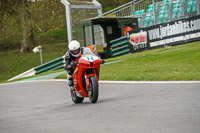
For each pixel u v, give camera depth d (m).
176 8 54.00
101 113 14.77
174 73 27.23
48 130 12.42
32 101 22.30
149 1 59.19
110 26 56.91
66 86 28.91
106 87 24.89
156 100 16.72
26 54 95.06
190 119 11.84
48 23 83.06
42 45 111.00
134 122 12.25
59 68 50.69
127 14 60.25
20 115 16.91
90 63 17.23
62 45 109.31
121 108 15.47
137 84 24.50
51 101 21.42
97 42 56.34
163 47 47.12
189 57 34.56
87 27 54.56
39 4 81.00
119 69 34.44
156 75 27.12
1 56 95.06
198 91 18.36
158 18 55.47
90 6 57.03
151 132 10.58
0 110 19.67
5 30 79.75
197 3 51.09
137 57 41.03
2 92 29.80
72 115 15.17
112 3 108.31
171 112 13.38
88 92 18.03
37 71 50.53
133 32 49.84
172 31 46.44
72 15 53.06
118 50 51.59
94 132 11.34
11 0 79.50
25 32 95.31
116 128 11.59
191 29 44.94
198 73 25.55
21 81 40.47
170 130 10.60
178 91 19.03
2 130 13.39
